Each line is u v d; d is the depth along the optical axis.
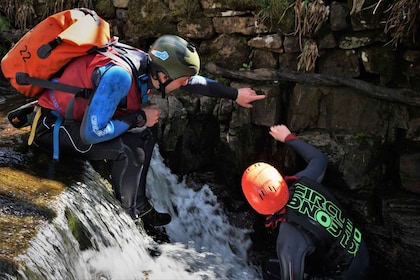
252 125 3.83
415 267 3.48
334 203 2.84
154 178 3.73
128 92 2.40
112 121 2.41
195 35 3.89
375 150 3.55
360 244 2.87
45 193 2.50
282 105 3.78
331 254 2.74
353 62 3.52
